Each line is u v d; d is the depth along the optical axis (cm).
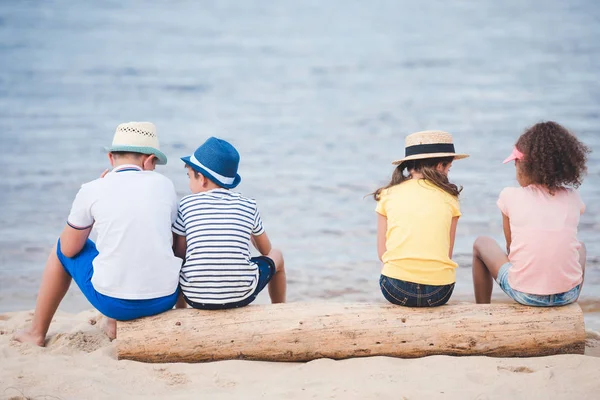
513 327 823
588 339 937
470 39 5956
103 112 3341
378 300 1230
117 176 836
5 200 1836
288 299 1228
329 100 3684
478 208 1727
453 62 4891
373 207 1800
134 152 863
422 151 885
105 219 812
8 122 3031
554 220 838
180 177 2083
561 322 827
